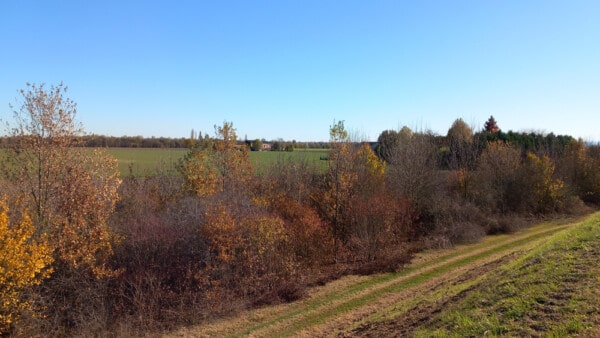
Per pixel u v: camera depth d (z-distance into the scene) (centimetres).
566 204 2680
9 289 991
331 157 1839
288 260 1404
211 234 1312
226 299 1239
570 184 2927
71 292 1145
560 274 714
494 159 2777
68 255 1138
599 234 933
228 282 1286
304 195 2000
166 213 1493
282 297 1286
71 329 1093
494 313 627
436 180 2425
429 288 1214
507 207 2564
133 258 1273
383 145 2945
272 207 1725
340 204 1788
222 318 1159
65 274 1164
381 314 994
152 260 1272
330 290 1350
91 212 1239
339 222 1775
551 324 543
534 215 2564
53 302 1120
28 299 1048
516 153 2873
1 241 969
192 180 1823
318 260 1543
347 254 1681
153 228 1341
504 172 2709
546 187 2616
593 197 3052
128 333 1070
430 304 872
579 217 2547
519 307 619
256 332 1049
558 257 823
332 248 1630
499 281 793
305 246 1520
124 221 1437
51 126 1258
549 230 2203
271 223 1390
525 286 702
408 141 2605
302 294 1302
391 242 1805
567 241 952
